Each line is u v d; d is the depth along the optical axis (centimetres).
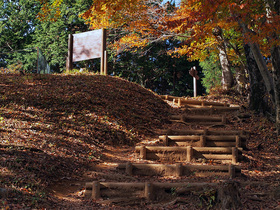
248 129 1214
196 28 1077
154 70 3150
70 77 1414
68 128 984
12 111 1001
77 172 754
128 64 3039
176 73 3334
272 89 1134
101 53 1592
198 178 746
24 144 777
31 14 3086
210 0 891
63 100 1147
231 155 861
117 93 1345
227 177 754
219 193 604
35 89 1204
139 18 1677
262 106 1338
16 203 538
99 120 1080
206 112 1441
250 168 830
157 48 3078
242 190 676
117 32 2433
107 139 1013
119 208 611
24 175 638
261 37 988
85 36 1645
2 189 548
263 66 1126
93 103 1186
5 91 1145
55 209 560
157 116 1327
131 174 770
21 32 3144
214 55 2164
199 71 3319
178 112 1447
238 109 1427
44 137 868
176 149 880
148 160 881
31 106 1069
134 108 1287
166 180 733
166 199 646
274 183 718
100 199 642
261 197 645
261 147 1039
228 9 980
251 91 1377
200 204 607
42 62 1770
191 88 3388
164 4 1731
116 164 836
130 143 1041
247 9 906
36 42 3008
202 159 866
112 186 661
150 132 1162
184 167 773
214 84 2380
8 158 678
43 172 686
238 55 1775
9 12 3172
